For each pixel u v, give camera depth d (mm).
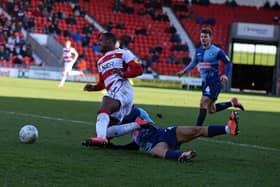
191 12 77812
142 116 13484
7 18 67375
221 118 26984
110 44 13719
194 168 11195
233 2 79125
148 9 76875
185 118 24938
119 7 75562
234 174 10852
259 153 14453
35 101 28750
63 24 70750
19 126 17062
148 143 12453
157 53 72438
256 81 74625
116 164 11102
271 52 73688
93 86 13984
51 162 10836
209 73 19188
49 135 15367
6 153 11523
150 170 10656
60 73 63906
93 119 21156
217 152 14094
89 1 75062
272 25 72562
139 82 66000
